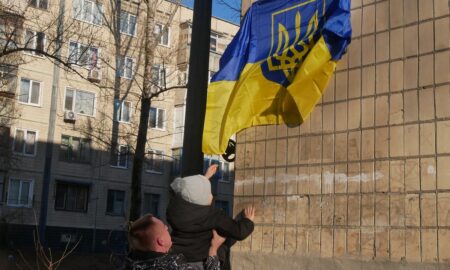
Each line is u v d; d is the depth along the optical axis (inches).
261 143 225.3
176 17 1419.8
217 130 225.5
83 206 1359.5
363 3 199.8
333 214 196.2
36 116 1293.1
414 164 176.2
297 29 215.9
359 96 195.3
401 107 182.9
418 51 181.3
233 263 224.8
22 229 1258.6
